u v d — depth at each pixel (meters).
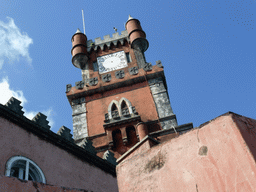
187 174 5.84
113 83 33.50
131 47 38.28
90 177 14.05
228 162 5.29
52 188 6.08
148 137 7.30
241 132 5.33
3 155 10.63
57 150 13.20
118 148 28.47
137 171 6.86
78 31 40.25
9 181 5.54
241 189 4.92
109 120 29.98
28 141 12.03
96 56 38.16
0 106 11.59
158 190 6.17
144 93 32.53
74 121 31.36
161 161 6.48
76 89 33.81
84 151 14.56
